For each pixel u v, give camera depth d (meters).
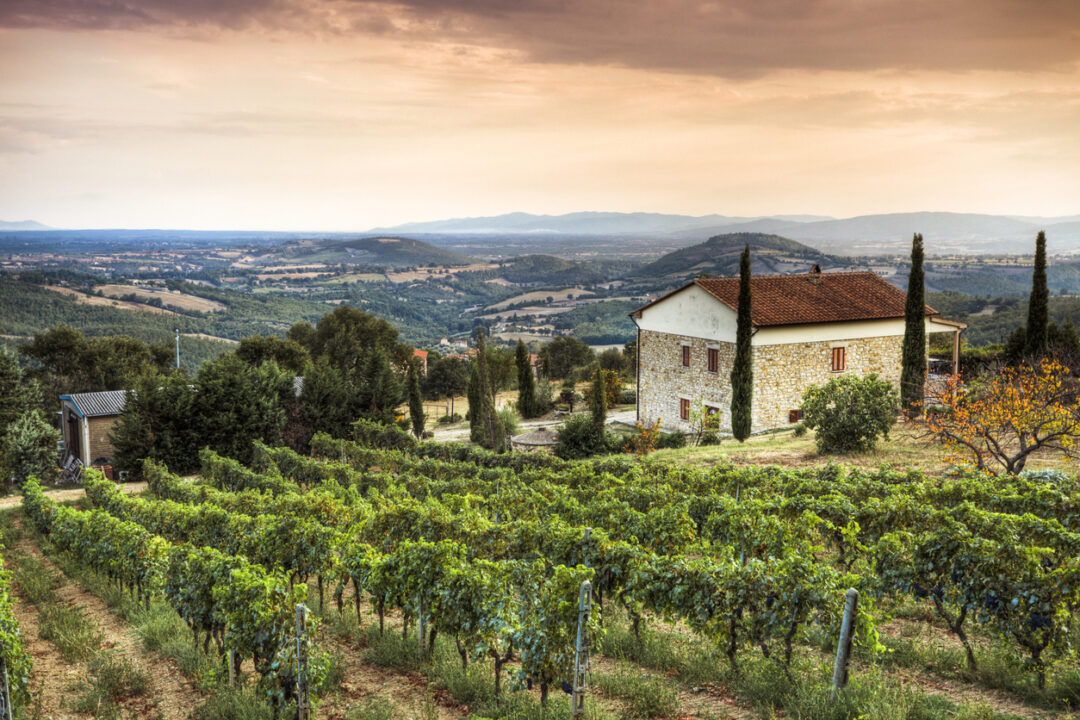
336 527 18.19
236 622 10.45
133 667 11.86
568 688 9.34
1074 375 28.39
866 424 27.36
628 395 62.94
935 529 11.64
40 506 26.02
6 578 12.80
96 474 30.88
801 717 8.28
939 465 24.73
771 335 36.88
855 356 39.06
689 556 16.42
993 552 9.88
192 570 12.52
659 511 15.49
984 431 20.66
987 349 48.16
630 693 9.30
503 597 10.56
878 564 11.47
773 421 37.47
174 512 20.62
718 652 10.34
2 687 9.81
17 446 42.44
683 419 41.72
